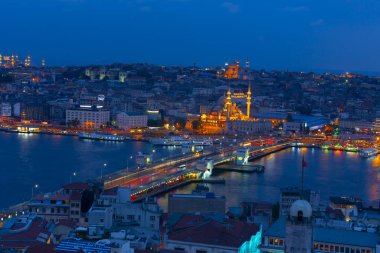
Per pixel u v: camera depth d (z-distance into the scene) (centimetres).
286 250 12744
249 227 19950
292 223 12669
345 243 18450
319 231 19412
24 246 18162
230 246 18025
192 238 18462
